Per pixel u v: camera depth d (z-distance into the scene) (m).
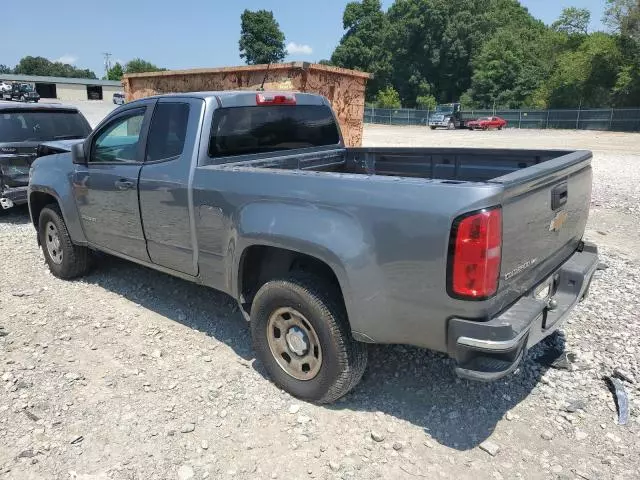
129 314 4.79
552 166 3.05
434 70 72.75
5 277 5.72
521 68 64.12
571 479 2.82
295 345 3.41
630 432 3.18
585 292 3.61
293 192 3.21
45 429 3.18
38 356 4.01
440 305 2.73
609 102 49.81
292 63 9.30
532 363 3.93
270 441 3.11
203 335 4.39
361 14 75.31
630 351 4.05
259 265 3.75
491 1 77.44
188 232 3.95
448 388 3.63
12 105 8.30
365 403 3.47
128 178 4.34
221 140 4.00
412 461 2.95
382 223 2.83
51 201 5.69
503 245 2.67
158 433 3.16
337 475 2.85
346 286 2.98
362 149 5.19
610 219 8.66
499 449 3.04
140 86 12.43
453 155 4.70
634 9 46.91
